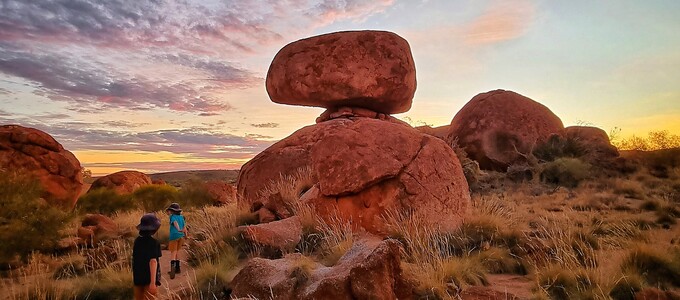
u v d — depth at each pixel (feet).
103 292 22.54
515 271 23.02
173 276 25.79
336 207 31.73
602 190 51.37
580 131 72.38
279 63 53.11
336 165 32.32
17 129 55.98
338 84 50.01
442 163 33.58
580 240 25.95
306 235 30.19
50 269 28.22
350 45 50.88
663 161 62.08
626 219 33.58
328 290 16.92
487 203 37.93
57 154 56.03
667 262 20.68
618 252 24.45
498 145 70.08
